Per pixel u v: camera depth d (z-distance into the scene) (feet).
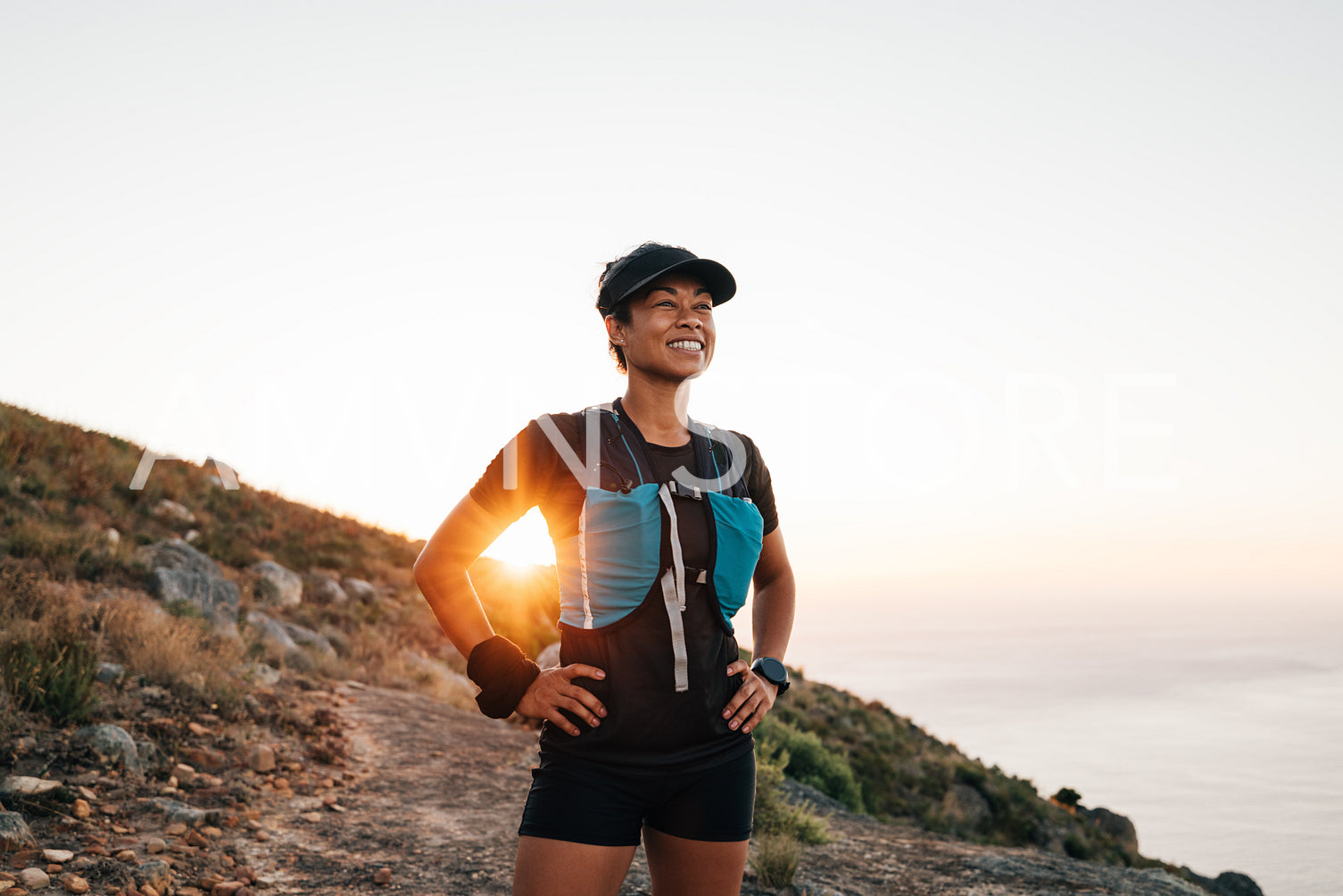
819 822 20.24
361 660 38.42
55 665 19.54
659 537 5.40
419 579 5.80
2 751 16.38
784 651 6.59
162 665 23.89
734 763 5.49
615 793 5.18
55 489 41.42
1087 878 18.06
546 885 5.07
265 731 22.91
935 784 58.39
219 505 55.01
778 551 6.83
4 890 11.49
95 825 14.61
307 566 51.93
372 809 18.75
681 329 5.74
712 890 5.40
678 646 5.29
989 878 17.54
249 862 14.55
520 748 27.84
